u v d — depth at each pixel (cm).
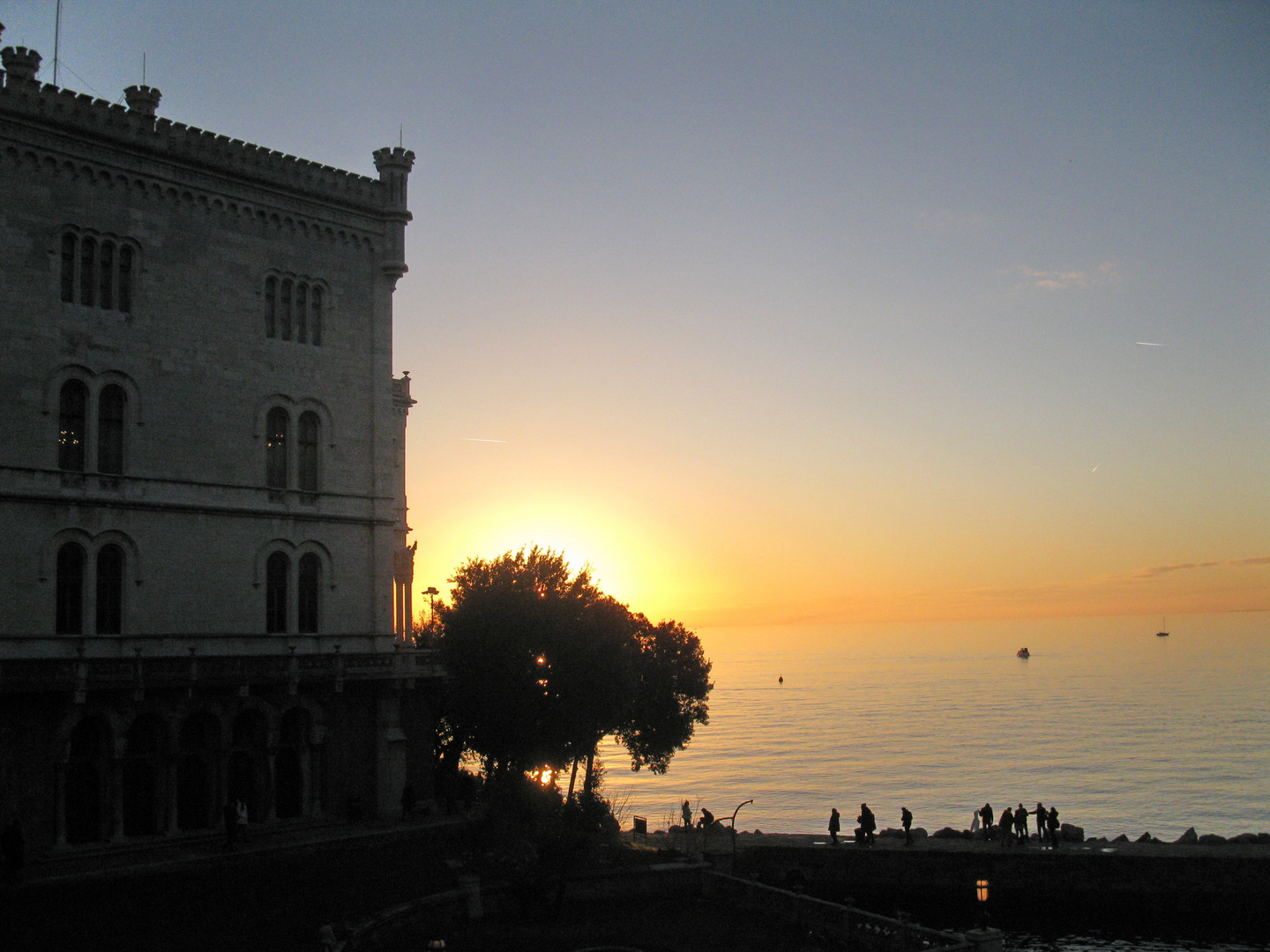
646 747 7038
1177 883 6072
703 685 7281
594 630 5762
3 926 3938
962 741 18250
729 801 12744
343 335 6288
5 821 4653
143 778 5147
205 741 5366
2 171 5034
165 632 5375
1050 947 5800
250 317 5881
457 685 5694
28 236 5100
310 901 4497
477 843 5384
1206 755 15412
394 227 6506
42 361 5097
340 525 6144
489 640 5588
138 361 5419
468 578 5856
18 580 4931
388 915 4369
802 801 12650
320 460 6119
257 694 5500
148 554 5359
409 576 7425
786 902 5097
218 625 5575
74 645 5066
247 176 5878
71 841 4884
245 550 5719
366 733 5953
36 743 4772
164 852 4919
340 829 5509
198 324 5662
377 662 5891
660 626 7256
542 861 5025
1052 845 6512
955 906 6359
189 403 5588
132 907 4234
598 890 5306
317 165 6219
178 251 5625
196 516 5544
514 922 4822
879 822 11106
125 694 5031
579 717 5656
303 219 6144
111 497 5238
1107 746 16838
